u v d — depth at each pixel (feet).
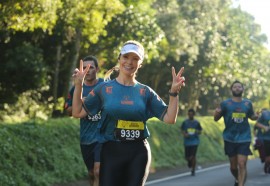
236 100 55.83
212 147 145.18
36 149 70.23
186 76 209.56
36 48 112.88
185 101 220.43
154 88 195.83
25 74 112.06
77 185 70.79
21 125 73.82
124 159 29.50
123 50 29.35
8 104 119.85
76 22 86.17
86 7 83.41
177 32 157.17
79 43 114.93
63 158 74.18
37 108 125.29
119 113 29.32
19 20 71.67
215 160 138.62
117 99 29.43
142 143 29.94
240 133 55.62
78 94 29.50
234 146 55.67
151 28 120.78
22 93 121.70
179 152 118.21
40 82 114.32
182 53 182.39
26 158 67.31
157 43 131.34
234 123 55.57
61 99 127.85
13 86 116.37
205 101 264.72
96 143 42.86
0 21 71.51
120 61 29.66
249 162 124.98
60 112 127.13
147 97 29.78
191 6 191.72
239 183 55.31
